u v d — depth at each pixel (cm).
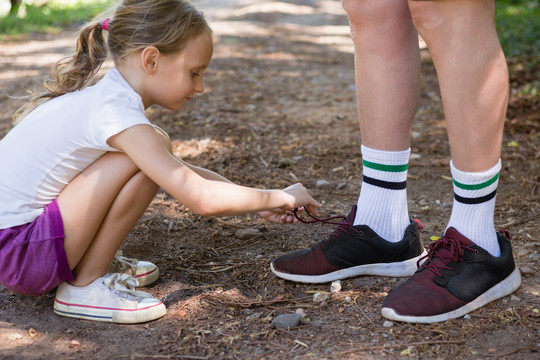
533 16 933
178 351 171
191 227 261
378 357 165
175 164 176
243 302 196
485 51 164
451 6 162
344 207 283
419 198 295
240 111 470
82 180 181
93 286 188
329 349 169
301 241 245
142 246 241
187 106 482
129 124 175
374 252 207
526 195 292
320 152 367
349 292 201
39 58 722
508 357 162
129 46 183
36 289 185
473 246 186
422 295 183
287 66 661
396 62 188
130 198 181
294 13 1204
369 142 199
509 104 475
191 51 185
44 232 178
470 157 176
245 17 1114
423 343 170
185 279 216
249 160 352
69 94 188
